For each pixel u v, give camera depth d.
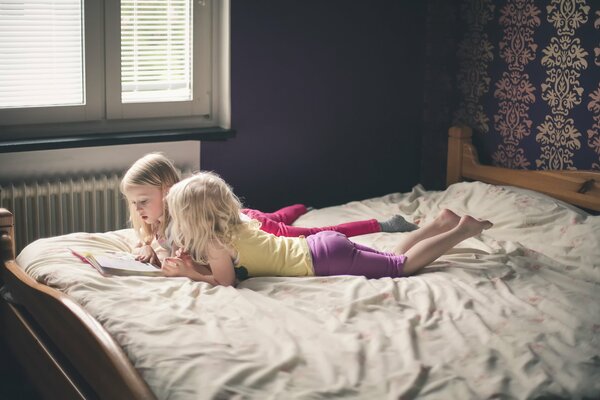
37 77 2.96
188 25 3.23
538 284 2.39
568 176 3.09
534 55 3.25
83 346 1.91
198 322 1.96
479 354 1.86
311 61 3.47
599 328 2.05
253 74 3.34
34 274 2.33
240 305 2.09
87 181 3.03
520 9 3.29
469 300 2.20
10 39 2.88
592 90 3.04
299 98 3.48
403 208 3.16
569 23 3.09
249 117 3.38
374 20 3.58
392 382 1.71
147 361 1.75
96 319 1.97
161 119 3.27
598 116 3.03
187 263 2.32
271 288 2.27
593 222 2.73
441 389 1.69
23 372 2.49
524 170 3.31
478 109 3.54
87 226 3.09
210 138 3.26
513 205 2.97
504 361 1.85
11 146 2.85
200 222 2.28
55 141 2.94
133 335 1.86
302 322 2.01
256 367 1.73
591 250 2.60
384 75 3.67
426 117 3.79
